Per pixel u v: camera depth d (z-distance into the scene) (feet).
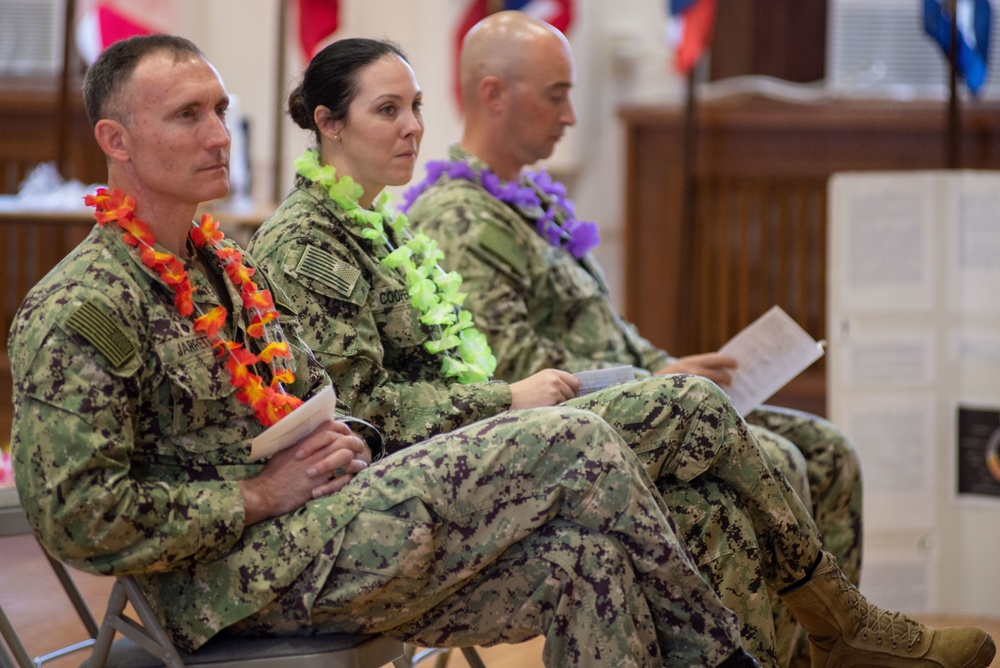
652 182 45.32
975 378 30.71
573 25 46.16
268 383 17.31
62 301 15.21
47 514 14.78
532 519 15.92
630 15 48.26
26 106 47.65
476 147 26.00
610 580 15.83
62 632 26.71
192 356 16.06
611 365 23.99
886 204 31.19
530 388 20.30
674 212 45.16
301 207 19.84
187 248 17.37
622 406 18.10
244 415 16.48
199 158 16.24
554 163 47.91
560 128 26.02
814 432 24.77
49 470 14.74
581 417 16.16
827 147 43.62
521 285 24.09
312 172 20.10
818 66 46.98
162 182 16.22
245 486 15.96
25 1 50.31
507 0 45.85
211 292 16.85
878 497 31.17
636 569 16.19
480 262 23.62
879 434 31.22
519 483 15.98
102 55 16.46
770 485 18.37
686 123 43.34
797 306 44.42
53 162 47.91
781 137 43.96
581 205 49.11
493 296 23.47
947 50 39.17
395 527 15.67
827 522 24.80
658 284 45.60
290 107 21.03
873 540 31.22
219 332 16.53
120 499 14.87
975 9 39.45
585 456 15.96
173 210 16.63
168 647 15.39
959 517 30.91
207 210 35.76
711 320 45.27
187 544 15.33
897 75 46.68
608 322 25.70
